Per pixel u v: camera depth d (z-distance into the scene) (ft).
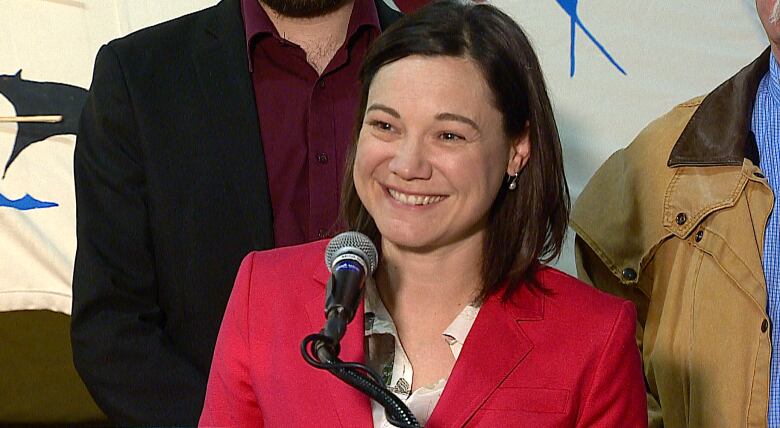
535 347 7.72
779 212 10.45
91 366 10.30
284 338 7.93
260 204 10.48
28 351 13.00
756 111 10.80
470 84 7.35
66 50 12.54
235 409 8.13
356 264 6.55
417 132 7.32
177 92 10.59
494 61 7.43
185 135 10.48
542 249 8.11
